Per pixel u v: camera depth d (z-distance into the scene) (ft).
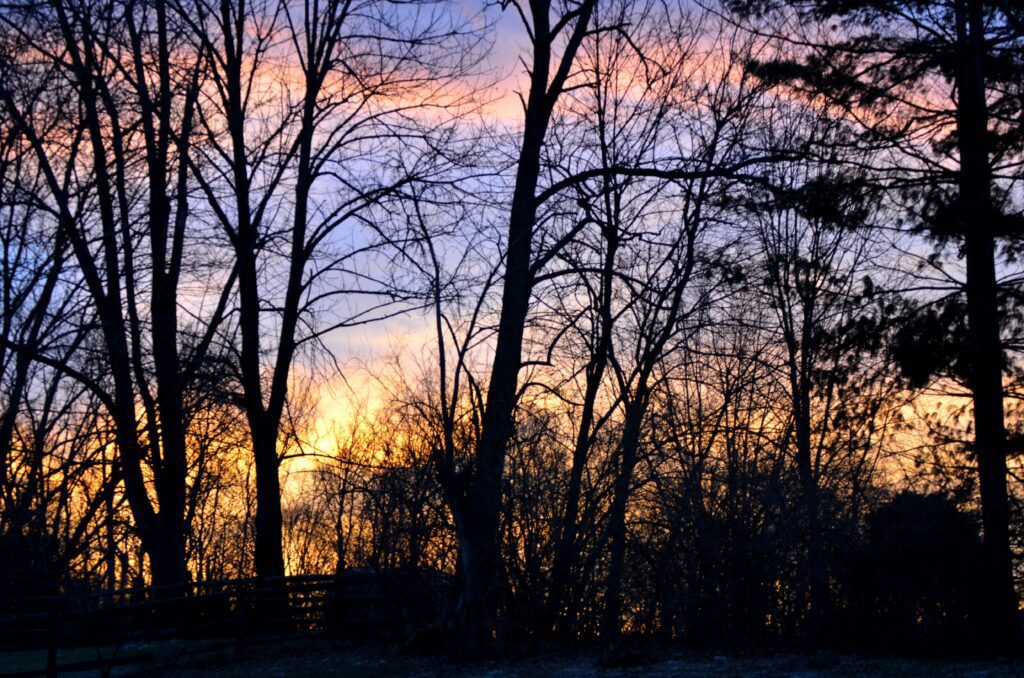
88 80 72.79
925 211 52.24
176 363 77.20
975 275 51.60
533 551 59.82
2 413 91.09
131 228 81.46
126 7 70.90
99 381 79.92
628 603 59.26
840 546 53.98
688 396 65.10
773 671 45.68
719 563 56.13
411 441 65.72
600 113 69.21
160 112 74.59
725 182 65.05
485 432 59.52
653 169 63.46
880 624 52.21
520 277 62.75
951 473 52.70
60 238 78.33
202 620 64.95
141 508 80.74
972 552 50.42
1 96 71.31
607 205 69.15
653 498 60.34
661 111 68.95
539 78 64.49
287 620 60.95
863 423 56.29
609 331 66.28
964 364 50.98
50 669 50.80
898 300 53.16
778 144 65.92
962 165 52.47
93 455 96.22
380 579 60.54
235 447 106.52
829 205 53.78
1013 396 52.21
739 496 57.72
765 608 55.36
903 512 53.47
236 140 75.10
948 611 51.01
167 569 78.38
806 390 60.34
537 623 58.13
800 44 55.21
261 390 78.95
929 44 53.42
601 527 60.64
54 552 93.91
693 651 53.93
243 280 75.20
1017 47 52.26
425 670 50.85
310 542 106.93
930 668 45.21
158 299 78.48
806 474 56.95
